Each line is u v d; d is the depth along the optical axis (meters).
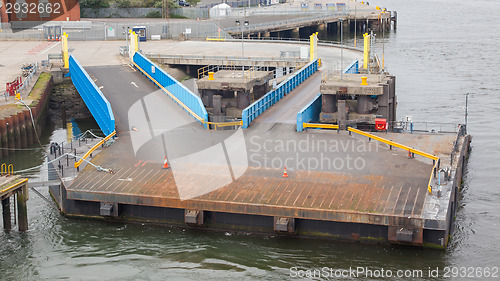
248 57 103.94
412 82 112.81
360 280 46.38
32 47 118.81
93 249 51.19
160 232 53.00
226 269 48.03
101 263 49.31
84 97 86.25
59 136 82.88
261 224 51.59
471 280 46.16
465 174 67.19
